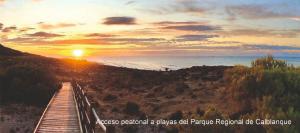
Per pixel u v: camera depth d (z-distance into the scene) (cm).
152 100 3162
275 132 1277
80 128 1482
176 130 2034
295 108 1507
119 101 3247
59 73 7569
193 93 3219
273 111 1416
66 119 1716
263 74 1778
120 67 10356
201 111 2338
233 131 1387
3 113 2650
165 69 6319
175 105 2819
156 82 4466
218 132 1390
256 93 1781
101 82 5494
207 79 4166
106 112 2706
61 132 1430
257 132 1360
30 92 3111
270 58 2238
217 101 2628
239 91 1880
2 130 2223
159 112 2656
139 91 3838
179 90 3412
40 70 3709
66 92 3306
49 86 3503
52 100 2533
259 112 1470
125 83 4706
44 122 1633
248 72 2088
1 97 3059
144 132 2112
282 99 1555
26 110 2817
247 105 1831
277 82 1708
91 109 1030
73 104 2311
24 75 3425
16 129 2227
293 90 1711
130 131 2122
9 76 3303
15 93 3098
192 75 4781
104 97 3409
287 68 1981
